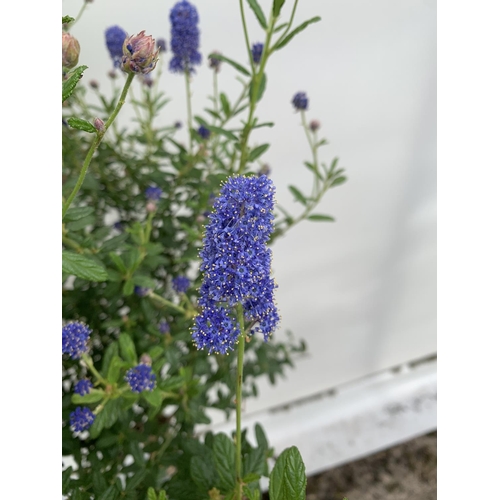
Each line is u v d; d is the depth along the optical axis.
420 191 0.69
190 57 0.43
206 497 0.35
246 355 0.55
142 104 0.46
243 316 0.28
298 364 0.77
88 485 0.36
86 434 0.42
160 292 0.42
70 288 0.46
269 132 0.58
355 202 0.67
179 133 0.55
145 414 0.43
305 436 0.76
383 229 0.71
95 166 0.44
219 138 0.48
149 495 0.30
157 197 0.42
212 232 0.26
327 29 0.54
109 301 0.41
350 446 0.77
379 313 0.78
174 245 0.45
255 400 0.76
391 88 0.60
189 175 0.44
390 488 0.73
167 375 0.40
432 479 0.74
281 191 0.63
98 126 0.27
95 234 0.39
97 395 0.34
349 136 0.62
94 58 0.49
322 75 0.57
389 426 0.80
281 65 0.55
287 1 0.51
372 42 0.57
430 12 0.57
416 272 0.77
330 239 0.69
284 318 0.73
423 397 0.82
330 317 0.75
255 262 0.26
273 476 0.26
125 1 0.47
